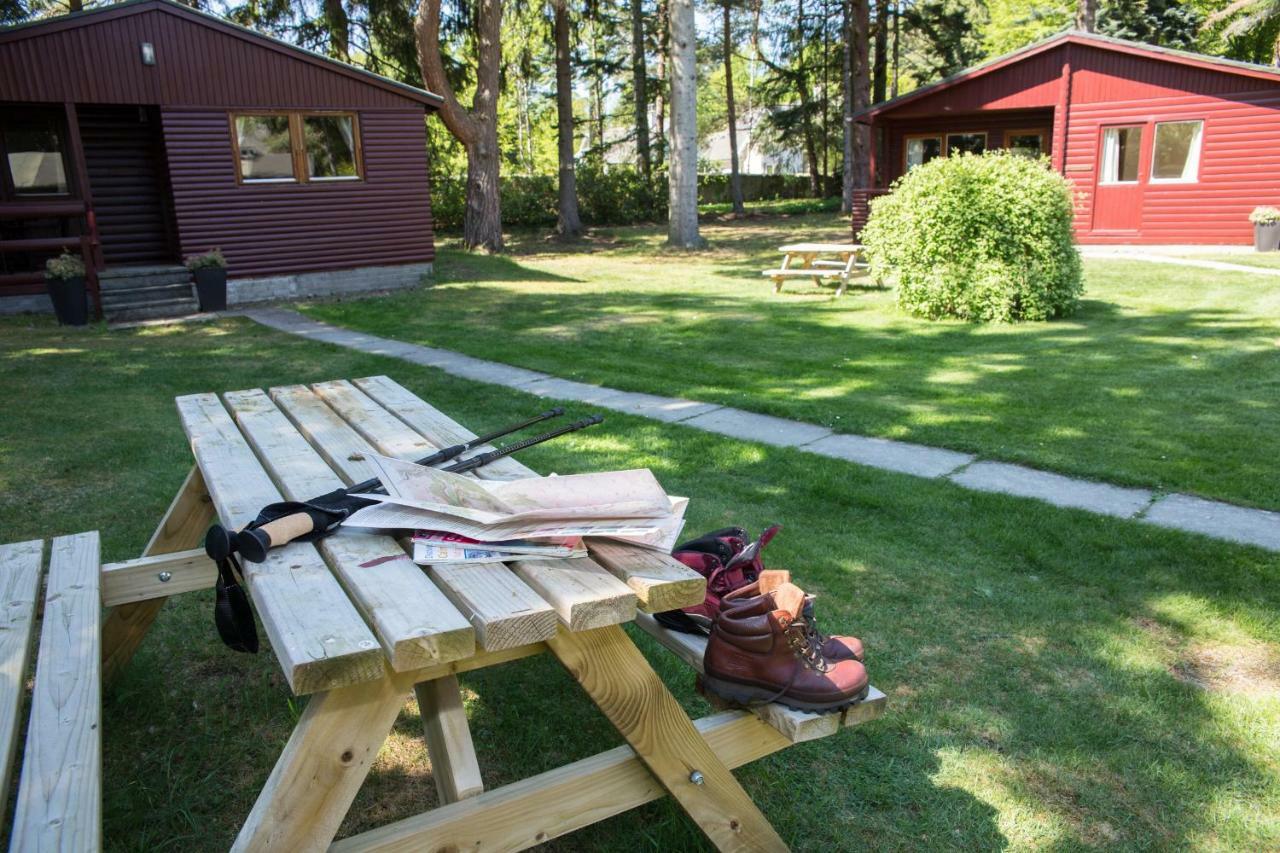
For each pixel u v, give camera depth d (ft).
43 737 6.18
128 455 19.11
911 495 16.15
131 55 40.16
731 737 6.95
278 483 8.33
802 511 15.67
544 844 7.76
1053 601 12.11
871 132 65.92
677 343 31.86
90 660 7.23
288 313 41.11
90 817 5.34
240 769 8.87
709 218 106.93
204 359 30.25
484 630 5.36
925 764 8.76
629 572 6.25
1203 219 57.06
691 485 17.01
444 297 44.70
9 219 43.98
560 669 10.66
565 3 77.05
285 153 45.52
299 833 5.39
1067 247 34.42
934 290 34.86
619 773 6.56
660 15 103.09
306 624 5.45
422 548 6.44
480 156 65.72
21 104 43.37
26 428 21.40
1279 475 16.83
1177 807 8.14
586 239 78.79
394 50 71.82
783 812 8.08
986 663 10.59
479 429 21.13
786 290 45.27
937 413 21.77
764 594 6.85
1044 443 19.15
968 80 61.52
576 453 19.07
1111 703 9.75
